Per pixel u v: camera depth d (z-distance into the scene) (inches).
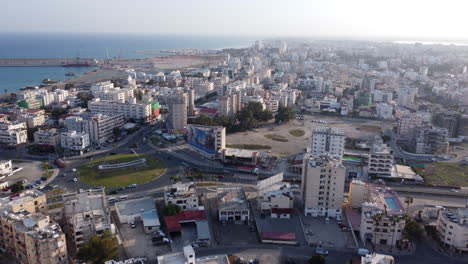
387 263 6658.5
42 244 6811.0
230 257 7854.3
